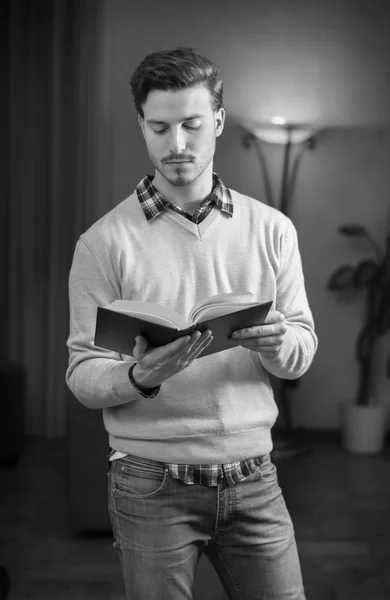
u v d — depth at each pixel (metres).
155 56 1.48
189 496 1.55
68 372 1.61
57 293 5.32
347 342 5.48
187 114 1.46
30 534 3.63
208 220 1.58
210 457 1.55
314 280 5.46
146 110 1.49
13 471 4.64
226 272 1.58
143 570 1.55
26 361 5.44
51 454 5.02
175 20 5.28
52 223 5.27
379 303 5.34
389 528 3.73
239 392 1.58
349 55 5.32
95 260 1.58
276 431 5.27
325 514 3.92
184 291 1.56
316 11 5.30
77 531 3.59
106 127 5.27
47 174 5.26
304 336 1.62
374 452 5.12
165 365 1.38
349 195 5.41
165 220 1.58
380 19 5.30
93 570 3.25
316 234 5.44
